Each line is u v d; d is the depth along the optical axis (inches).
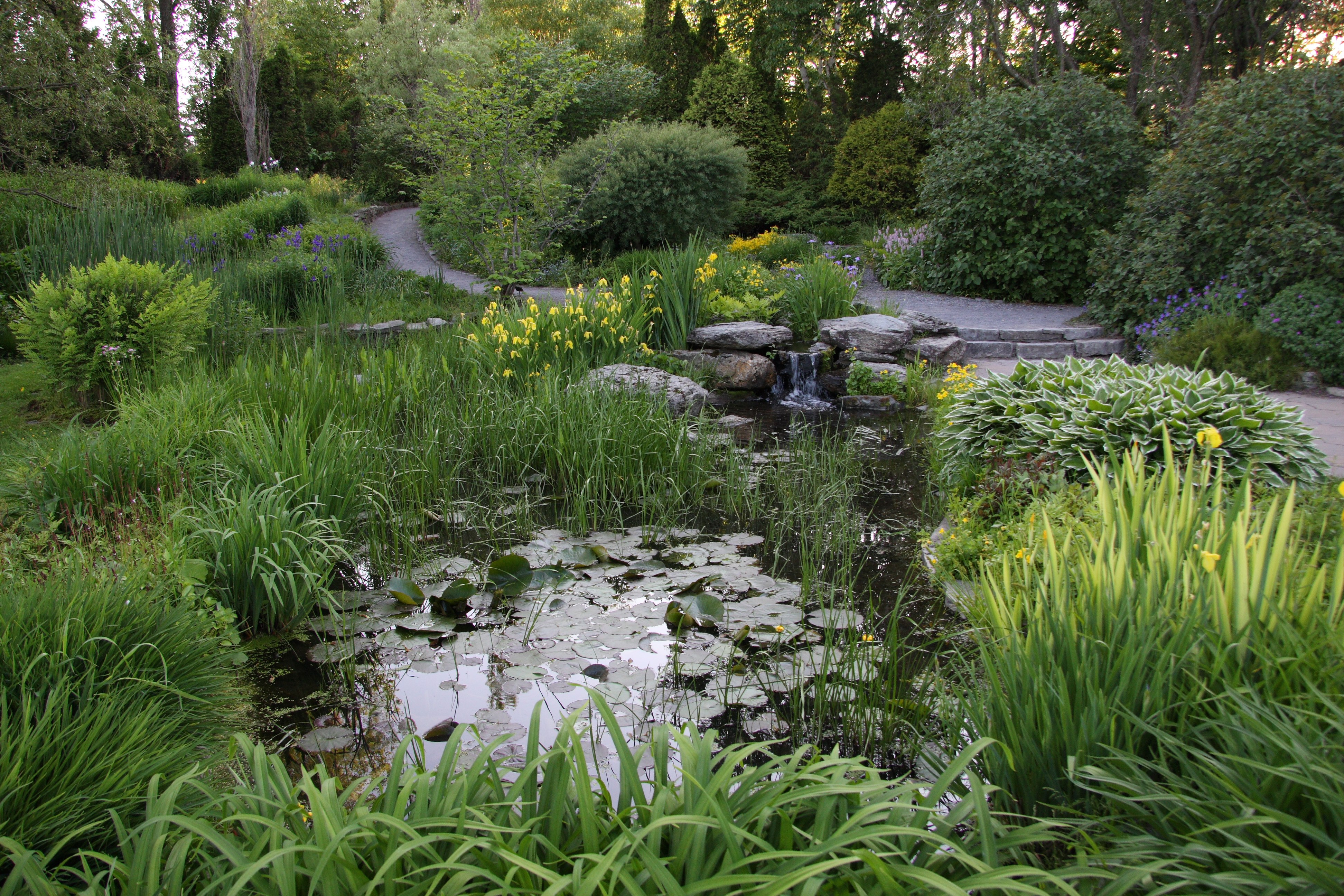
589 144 668.7
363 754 110.6
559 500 223.6
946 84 818.8
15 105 431.5
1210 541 89.4
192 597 122.6
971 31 817.5
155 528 143.6
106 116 447.8
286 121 1139.3
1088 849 69.9
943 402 260.7
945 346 397.7
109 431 184.4
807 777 68.1
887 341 387.5
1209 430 105.9
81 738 79.7
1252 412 164.6
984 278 560.1
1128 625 82.5
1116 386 178.4
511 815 67.8
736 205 735.1
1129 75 759.1
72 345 260.5
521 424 247.9
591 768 104.8
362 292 457.4
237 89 1047.6
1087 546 112.5
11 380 314.8
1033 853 74.7
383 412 252.7
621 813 66.2
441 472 233.5
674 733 70.4
